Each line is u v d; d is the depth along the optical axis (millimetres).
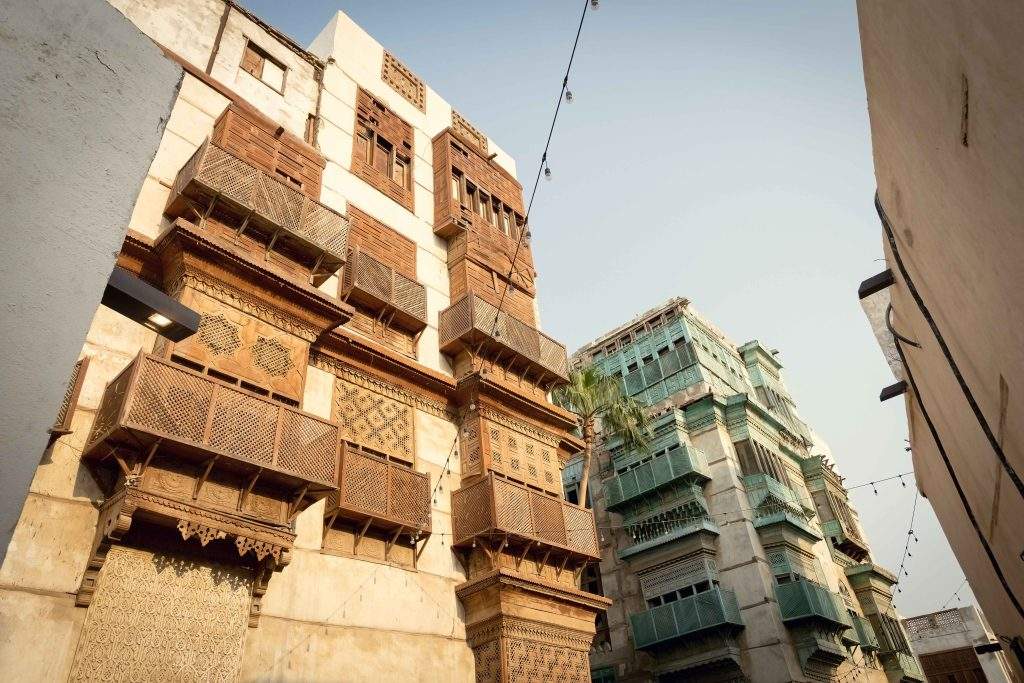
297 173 14117
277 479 10195
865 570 32000
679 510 28359
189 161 11961
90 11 4414
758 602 25078
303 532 11297
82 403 9469
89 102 4168
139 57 4660
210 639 9039
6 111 3652
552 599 13859
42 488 8570
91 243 3857
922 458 14531
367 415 13594
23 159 3652
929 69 5383
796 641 24547
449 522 13922
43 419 3332
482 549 13555
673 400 32344
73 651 7875
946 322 8016
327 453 10820
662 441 30391
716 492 28656
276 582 10469
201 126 13648
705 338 35344
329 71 18156
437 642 12227
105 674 7969
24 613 7734
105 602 8336
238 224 12031
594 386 27562
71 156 3928
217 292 11109
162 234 10734
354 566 11688
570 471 34531
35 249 3559
